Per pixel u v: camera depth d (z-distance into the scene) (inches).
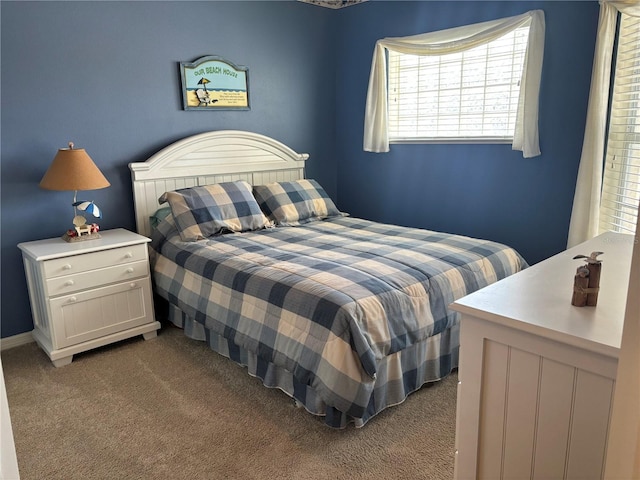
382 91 156.9
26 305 117.4
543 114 125.7
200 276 104.7
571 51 118.4
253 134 150.3
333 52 173.3
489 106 137.8
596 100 109.0
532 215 133.0
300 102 166.2
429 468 71.1
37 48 111.2
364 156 171.9
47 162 115.9
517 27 125.3
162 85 132.9
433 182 153.6
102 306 108.9
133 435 80.0
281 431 80.5
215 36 141.5
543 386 44.4
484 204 142.5
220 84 143.9
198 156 139.0
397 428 80.7
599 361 40.0
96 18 119.0
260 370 91.8
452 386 94.0
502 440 48.5
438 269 93.5
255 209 131.6
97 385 96.2
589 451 42.6
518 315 44.8
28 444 77.9
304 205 142.2
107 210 127.2
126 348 113.0
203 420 83.9
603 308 46.1
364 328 76.7
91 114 121.3
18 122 110.6
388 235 121.1
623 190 107.4
